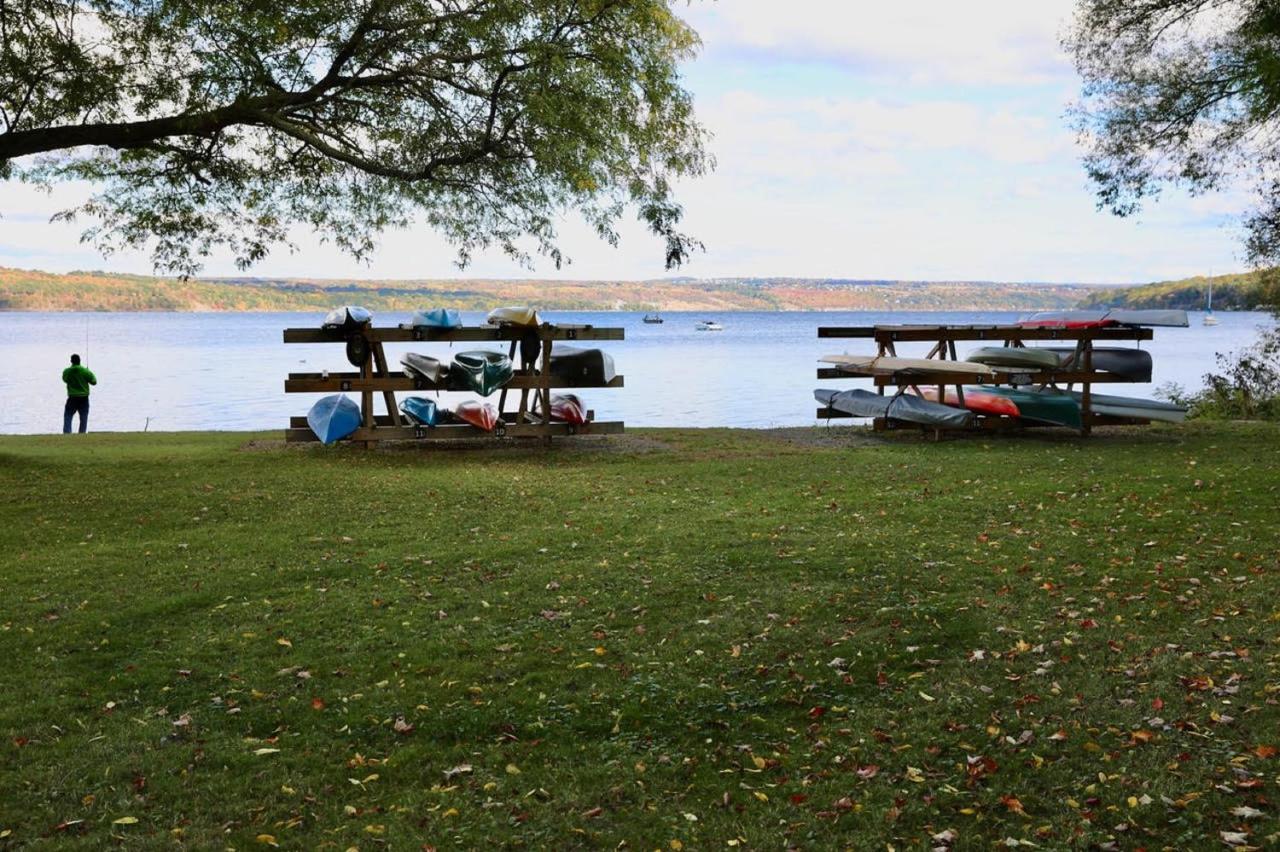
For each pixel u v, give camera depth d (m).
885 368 19.53
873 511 11.84
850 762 5.62
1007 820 4.97
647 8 15.96
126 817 5.14
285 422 33.09
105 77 14.86
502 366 18.12
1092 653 6.95
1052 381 19.34
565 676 6.88
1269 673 6.41
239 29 14.19
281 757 5.83
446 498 13.09
